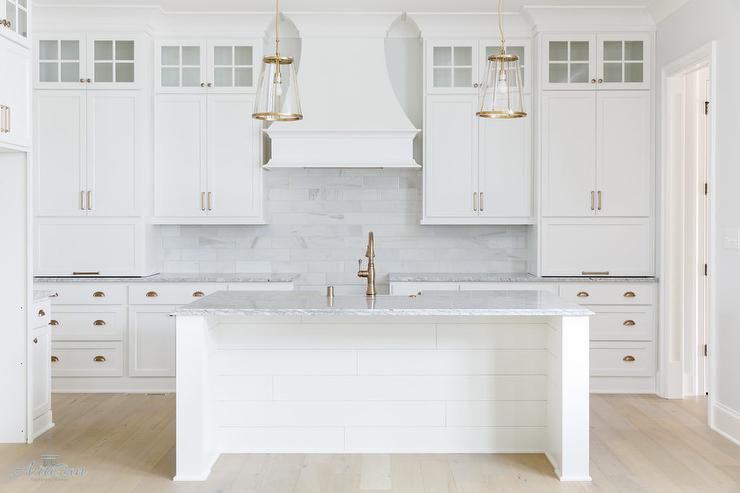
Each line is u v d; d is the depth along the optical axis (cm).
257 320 386
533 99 560
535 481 347
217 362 386
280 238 605
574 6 535
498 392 388
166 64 566
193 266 605
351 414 388
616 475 357
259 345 387
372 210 603
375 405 388
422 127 584
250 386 388
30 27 418
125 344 543
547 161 552
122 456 388
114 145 549
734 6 421
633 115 549
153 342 543
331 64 553
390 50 596
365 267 604
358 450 389
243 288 545
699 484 345
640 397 529
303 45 556
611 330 542
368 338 388
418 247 604
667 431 437
